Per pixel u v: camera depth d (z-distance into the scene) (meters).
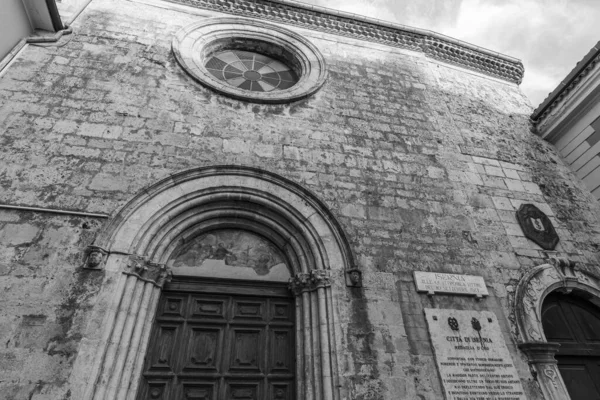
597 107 9.05
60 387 4.14
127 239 5.30
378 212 6.70
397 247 6.36
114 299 4.81
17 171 5.55
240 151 6.78
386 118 8.41
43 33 7.35
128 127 6.49
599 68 8.73
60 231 5.19
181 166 6.26
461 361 5.47
